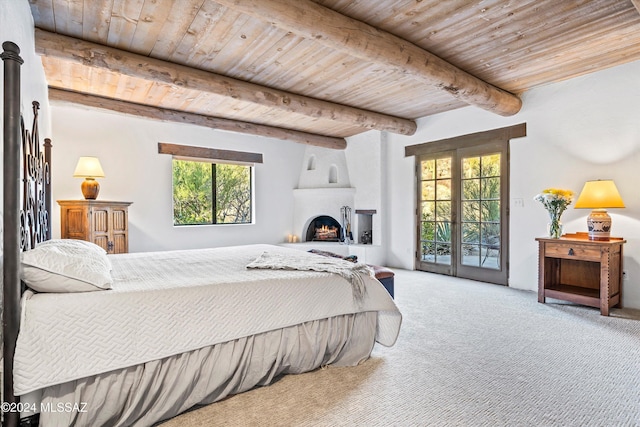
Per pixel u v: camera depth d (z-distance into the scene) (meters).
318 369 2.34
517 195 4.64
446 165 5.54
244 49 3.24
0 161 1.63
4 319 1.47
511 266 4.73
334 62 3.53
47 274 1.66
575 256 3.63
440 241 5.65
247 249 3.71
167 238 5.72
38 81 3.17
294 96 4.44
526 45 3.22
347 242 6.73
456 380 2.18
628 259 3.72
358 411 1.86
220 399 1.97
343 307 2.37
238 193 6.66
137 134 5.42
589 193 3.62
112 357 1.63
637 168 3.65
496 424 1.74
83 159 4.48
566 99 4.16
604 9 2.64
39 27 2.83
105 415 1.66
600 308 3.47
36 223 2.71
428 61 3.27
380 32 2.89
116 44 3.13
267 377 2.14
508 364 2.40
